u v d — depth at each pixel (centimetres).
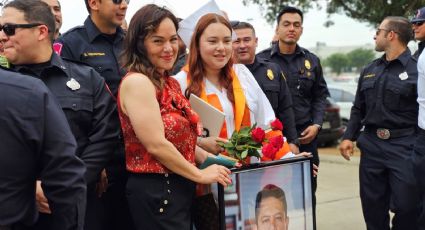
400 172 370
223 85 266
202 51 256
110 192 253
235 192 227
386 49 378
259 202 234
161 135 205
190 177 209
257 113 280
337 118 1064
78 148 221
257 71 358
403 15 899
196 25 259
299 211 246
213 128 246
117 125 236
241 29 352
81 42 272
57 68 217
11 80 162
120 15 271
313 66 423
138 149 214
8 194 157
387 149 378
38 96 162
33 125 159
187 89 256
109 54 274
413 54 391
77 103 219
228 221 226
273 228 238
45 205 179
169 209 211
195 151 235
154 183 211
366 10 985
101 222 245
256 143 237
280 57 418
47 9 210
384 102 377
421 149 335
